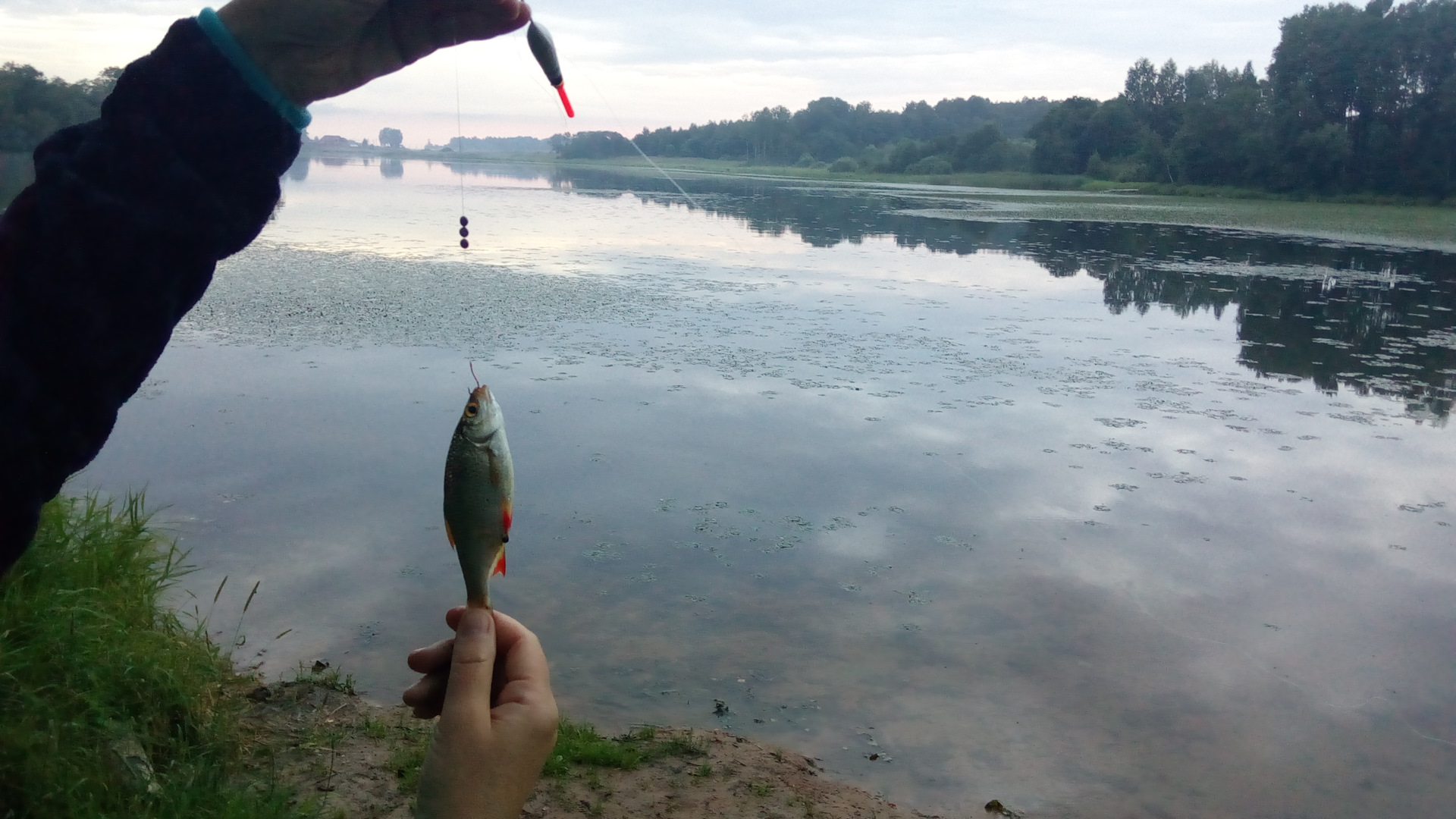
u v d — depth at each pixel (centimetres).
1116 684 562
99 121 101
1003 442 924
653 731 500
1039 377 1151
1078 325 1461
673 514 743
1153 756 502
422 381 1029
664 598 630
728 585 649
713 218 3061
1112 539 736
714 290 1642
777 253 2205
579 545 691
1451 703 557
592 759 472
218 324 1241
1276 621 635
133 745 392
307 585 623
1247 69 6369
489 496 138
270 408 929
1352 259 2383
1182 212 3959
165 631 474
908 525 744
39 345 96
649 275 1773
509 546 687
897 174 7356
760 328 1346
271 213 109
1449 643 614
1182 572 692
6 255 95
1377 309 1670
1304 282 1958
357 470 794
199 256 102
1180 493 825
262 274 1608
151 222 99
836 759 491
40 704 366
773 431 928
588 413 957
